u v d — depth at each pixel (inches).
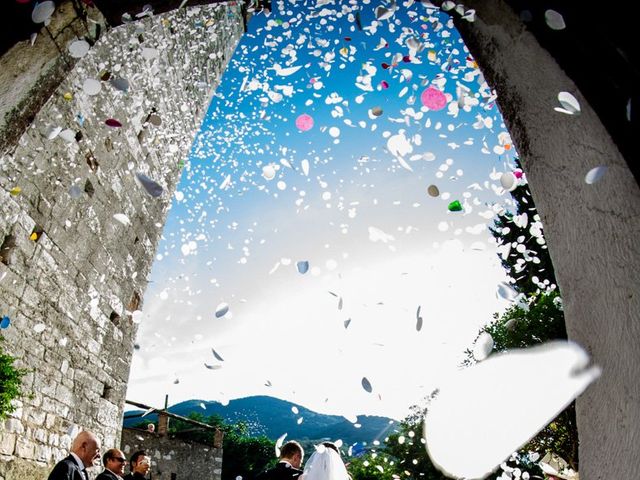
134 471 167.2
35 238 178.1
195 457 570.9
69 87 194.5
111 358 236.7
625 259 34.9
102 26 87.0
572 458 289.3
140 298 269.4
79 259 207.6
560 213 43.6
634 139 37.2
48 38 75.3
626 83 38.7
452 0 63.1
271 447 1202.0
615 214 36.5
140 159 264.5
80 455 130.4
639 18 38.3
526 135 49.3
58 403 189.5
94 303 219.8
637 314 32.7
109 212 233.5
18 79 72.2
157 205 289.0
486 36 56.6
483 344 46.3
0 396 132.8
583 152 40.7
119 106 236.8
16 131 74.1
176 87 304.0
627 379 32.7
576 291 40.7
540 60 46.1
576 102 40.7
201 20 322.7
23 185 171.5
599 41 41.1
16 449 161.8
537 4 47.1
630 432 31.6
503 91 53.6
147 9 87.3
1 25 69.2
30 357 172.9
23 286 170.7
